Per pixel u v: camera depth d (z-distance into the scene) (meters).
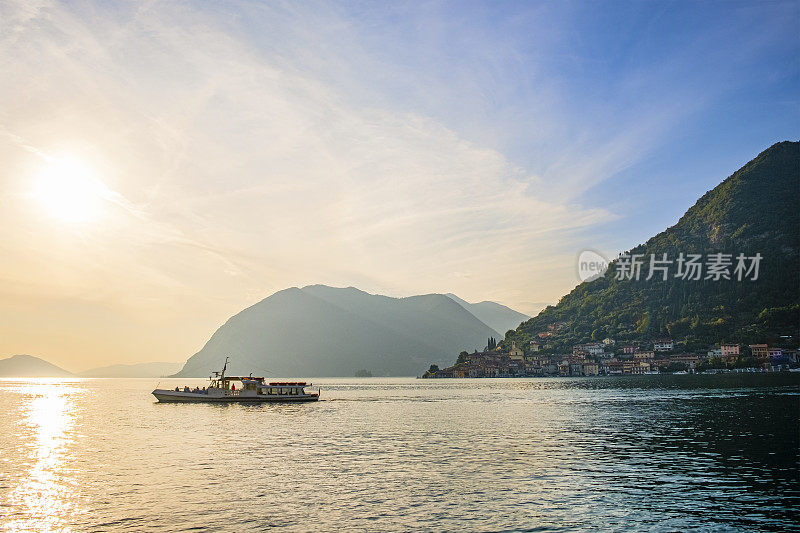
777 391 164.62
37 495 47.44
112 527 38.72
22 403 182.12
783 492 45.19
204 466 59.41
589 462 58.34
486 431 86.25
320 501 44.28
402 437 80.94
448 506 42.56
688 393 164.62
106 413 134.88
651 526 37.56
